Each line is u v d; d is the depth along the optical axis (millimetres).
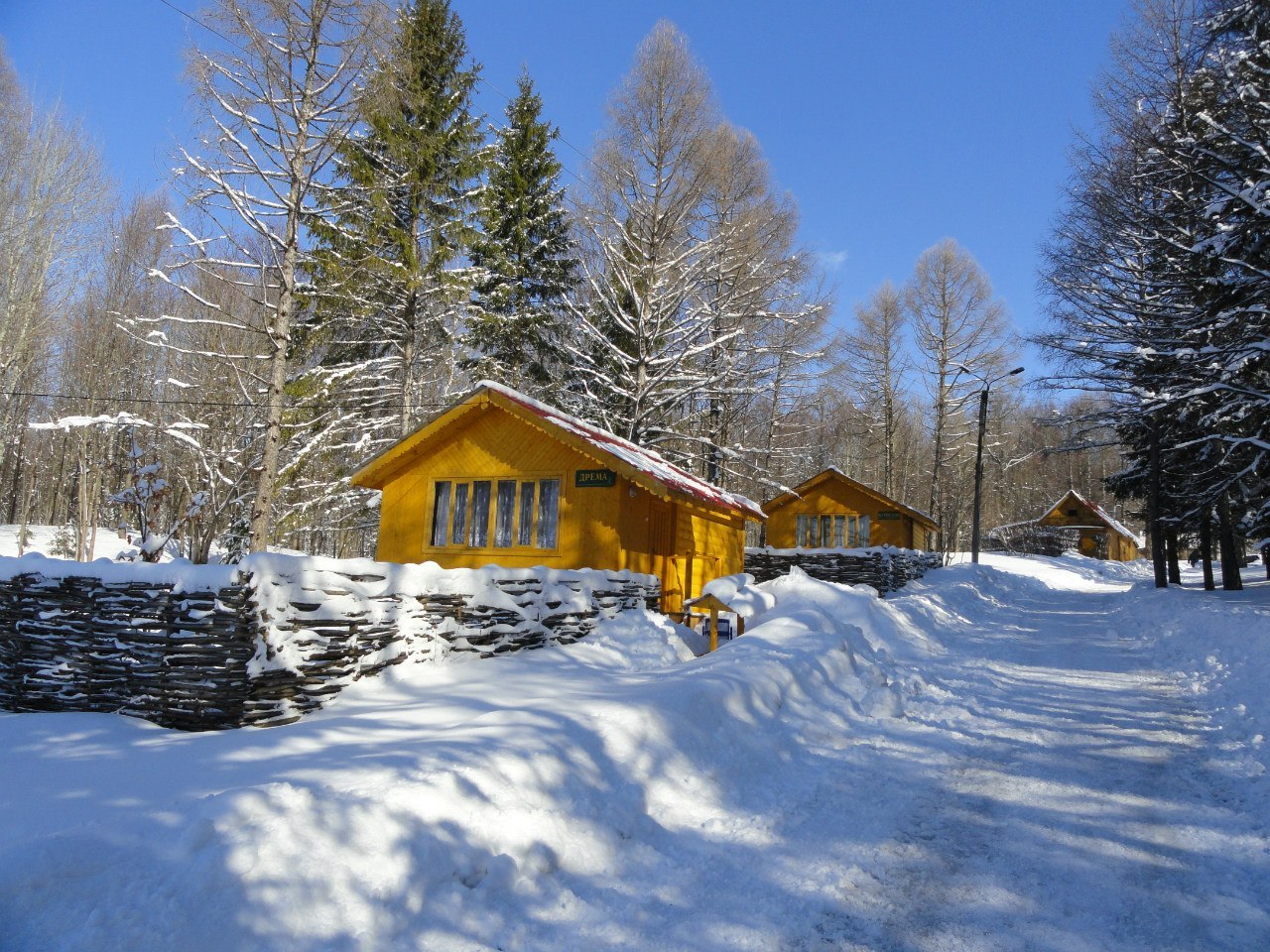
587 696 6094
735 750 5828
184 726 5562
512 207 23969
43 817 3549
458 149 19328
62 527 34562
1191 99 15102
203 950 2646
